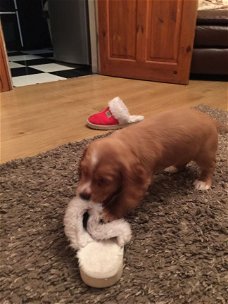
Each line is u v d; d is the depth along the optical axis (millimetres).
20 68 3373
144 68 2855
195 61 2754
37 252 873
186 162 1168
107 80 2900
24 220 1000
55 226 974
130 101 2225
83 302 730
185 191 1153
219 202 1087
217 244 892
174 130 1009
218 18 2596
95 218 888
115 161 862
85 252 805
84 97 2338
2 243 905
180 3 2514
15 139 1632
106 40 2973
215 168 1278
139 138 963
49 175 1255
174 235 929
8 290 762
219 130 1172
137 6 2688
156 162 991
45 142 1596
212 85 2648
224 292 751
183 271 807
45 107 2115
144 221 989
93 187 853
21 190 1157
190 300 731
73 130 1737
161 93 2426
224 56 2695
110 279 754
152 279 787
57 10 3396
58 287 769
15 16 4430
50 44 4836
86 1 3084
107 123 1726
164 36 2664
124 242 848
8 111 2043
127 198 907
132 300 733
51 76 3035
